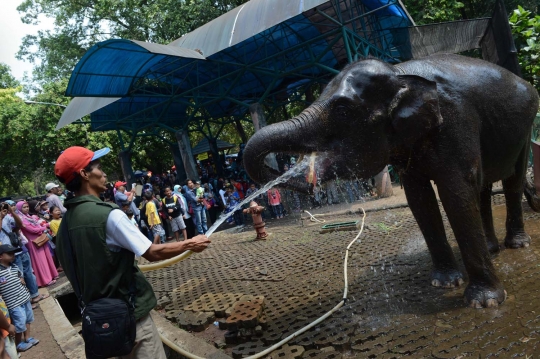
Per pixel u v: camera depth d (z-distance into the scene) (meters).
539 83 9.23
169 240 11.74
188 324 4.49
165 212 10.74
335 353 3.37
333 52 15.50
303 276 5.63
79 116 13.90
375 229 7.55
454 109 3.52
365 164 3.41
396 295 4.26
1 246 5.16
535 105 4.17
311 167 3.41
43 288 7.91
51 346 5.04
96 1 23.38
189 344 3.95
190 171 14.75
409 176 4.05
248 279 6.03
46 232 8.44
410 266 5.08
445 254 4.23
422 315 3.69
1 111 21.20
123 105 16.20
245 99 18.41
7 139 21.33
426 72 3.63
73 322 7.61
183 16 19.45
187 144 14.78
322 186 3.41
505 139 3.93
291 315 4.29
